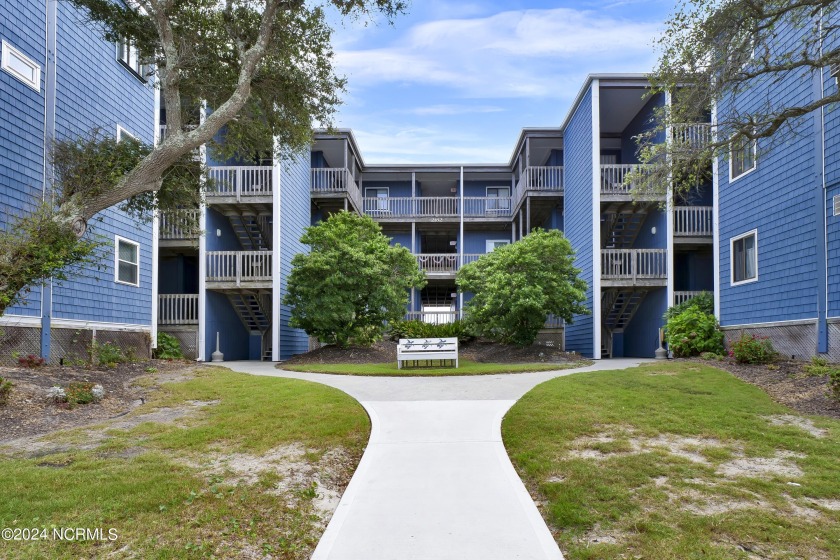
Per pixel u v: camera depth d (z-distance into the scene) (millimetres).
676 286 19125
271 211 19172
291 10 10641
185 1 10641
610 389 8711
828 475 5020
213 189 13312
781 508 4395
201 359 17359
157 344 15766
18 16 10250
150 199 11742
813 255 10984
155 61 10844
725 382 9328
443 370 12406
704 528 4043
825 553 3719
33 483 4617
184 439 6102
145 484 4660
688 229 16875
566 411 7203
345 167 22188
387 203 26422
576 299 15766
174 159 9773
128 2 11406
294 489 4902
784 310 11867
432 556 3574
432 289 29625
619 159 21734
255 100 12172
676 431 6398
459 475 5062
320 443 6109
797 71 11461
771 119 8523
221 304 19016
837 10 9930
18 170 10148
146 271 14852
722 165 14461
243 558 3678
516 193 24016
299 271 16469
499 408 7668
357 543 3754
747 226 13328
